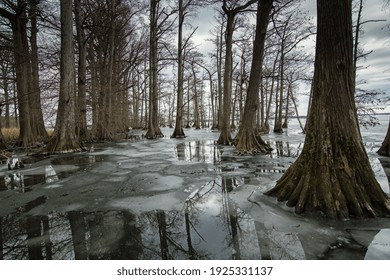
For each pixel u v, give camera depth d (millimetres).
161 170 6387
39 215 3404
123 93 26297
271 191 4059
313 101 3762
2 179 5539
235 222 3111
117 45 20562
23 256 2398
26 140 12945
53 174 6023
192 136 20297
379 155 8695
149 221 3174
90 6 16703
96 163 7562
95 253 2436
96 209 3615
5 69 16641
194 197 4129
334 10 3518
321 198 3244
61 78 10422
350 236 2656
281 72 21281
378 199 3215
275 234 2756
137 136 21203
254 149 9602
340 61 3512
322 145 3475
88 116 20016
